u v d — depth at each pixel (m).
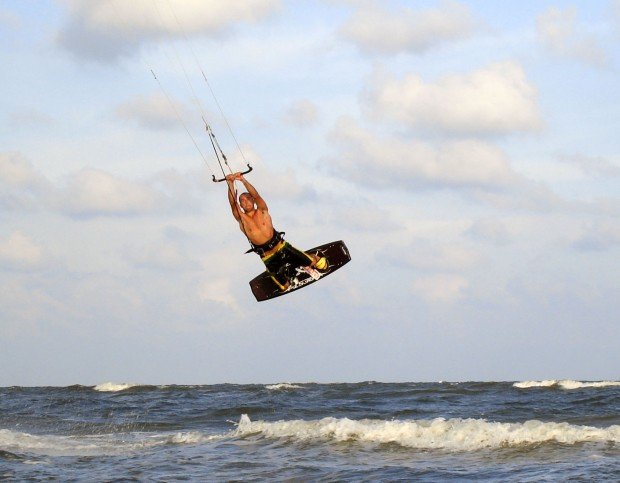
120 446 24.19
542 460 18.52
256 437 24.22
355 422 24.08
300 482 17.33
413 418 31.92
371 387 67.06
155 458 21.25
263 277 19.62
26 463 20.70
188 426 31.11
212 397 49.19
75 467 19.97
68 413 38.31
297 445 22.28
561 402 37.38
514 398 41.81
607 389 51.38
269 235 18.41
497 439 21.12
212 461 20.41
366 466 18.78
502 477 16.84
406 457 19.78
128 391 68.00
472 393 47.75
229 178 18.16
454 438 21.59
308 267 19.05
